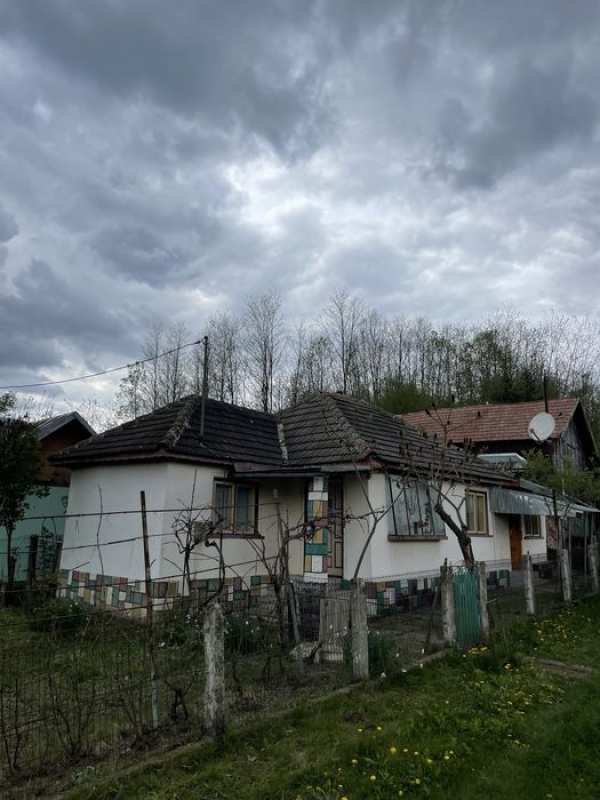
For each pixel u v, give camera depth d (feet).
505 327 152.87
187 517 37.19
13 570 44.06
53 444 67.10
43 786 15.90
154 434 42.63
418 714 21.71
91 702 19.12
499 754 19.21
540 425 67.62
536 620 39.19
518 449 88.53
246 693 23.16
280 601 28.37
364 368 147.02
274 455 46.96
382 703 22.86
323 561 38.88
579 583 60.34
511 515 66.08
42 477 61.72
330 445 46.06
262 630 28.45
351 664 25.81
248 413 52.90
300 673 25.26
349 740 19.27
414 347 154.40
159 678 20.93
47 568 52.90
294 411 55.57
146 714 20.38
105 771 16.63
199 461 40.42
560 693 25.04
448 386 149.38
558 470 57.98
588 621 40.78
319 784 16.74
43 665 20.38
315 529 33.22
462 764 18.40
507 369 143.54
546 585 61.11
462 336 155.74
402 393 131.95
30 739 18.45
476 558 56.13
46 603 33.40
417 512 47.42
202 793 15.84
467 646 31.45
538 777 17.75
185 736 19.10
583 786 17.24
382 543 42.42
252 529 44.14
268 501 45.62
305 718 20.93
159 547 37.70
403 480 41.11
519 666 28.66
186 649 23.84
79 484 45.93
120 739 18.80
